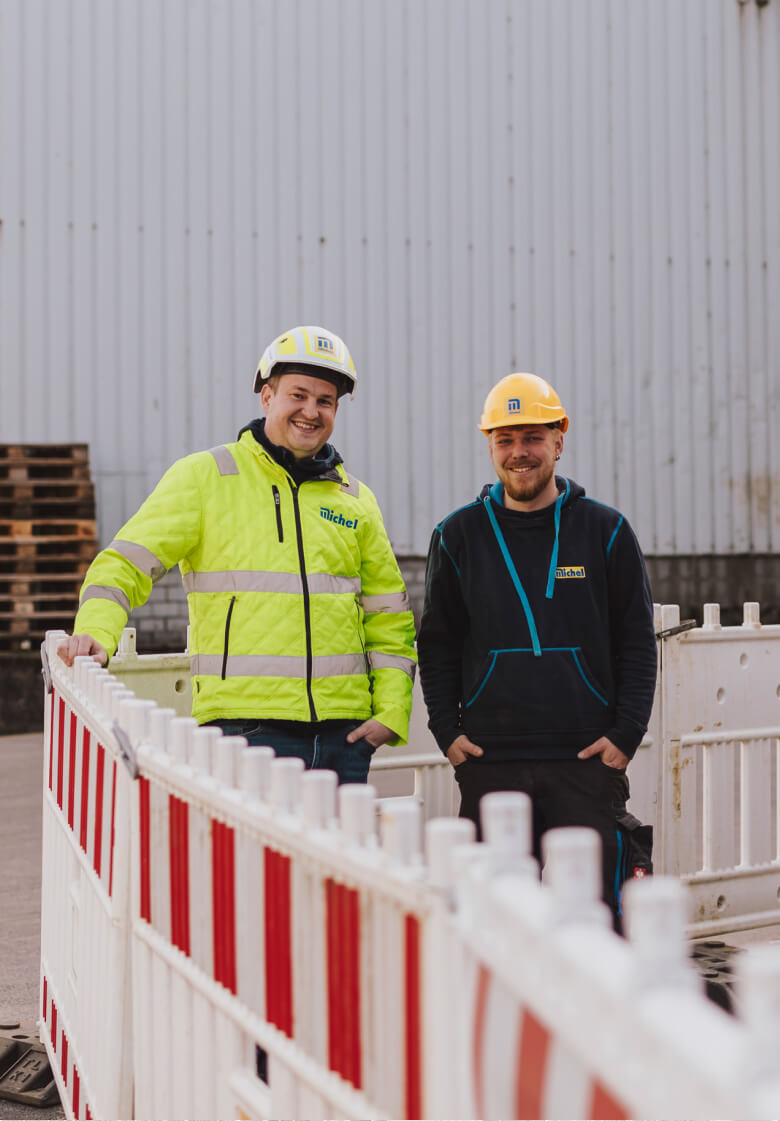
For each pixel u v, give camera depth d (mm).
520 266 12961
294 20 12195
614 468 13312
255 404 12188
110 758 2518
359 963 1436
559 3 13039
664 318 13469
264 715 3178
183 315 11969
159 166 11867
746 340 13797
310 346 3260
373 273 12492
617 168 13281
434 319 12688
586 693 3312
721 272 13688
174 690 4172
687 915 4504
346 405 12453
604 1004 867
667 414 13484
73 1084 2904
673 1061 772
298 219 12258
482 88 12797
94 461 11758
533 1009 1007
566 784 3301
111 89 11727
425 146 12633
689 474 13570
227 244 12070
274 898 1701
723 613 13672
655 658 3387
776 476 13898
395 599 3516
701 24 13570
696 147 13570
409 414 12625
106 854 2516
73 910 2982
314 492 3348
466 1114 1183
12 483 11062
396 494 12586
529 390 3297
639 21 13328
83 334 11711
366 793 1478
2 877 5559
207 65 11969
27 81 11523
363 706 3357
